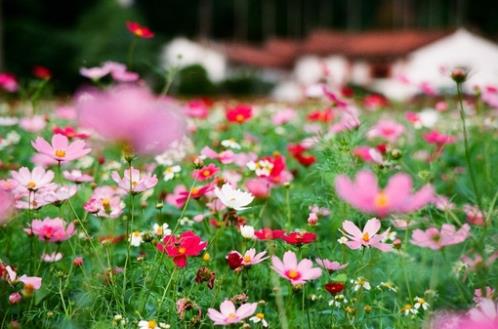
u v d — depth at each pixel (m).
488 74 15.27
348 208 1.90
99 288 1.71
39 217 2.03
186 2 36.81
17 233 2.02
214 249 1.96
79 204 2.16
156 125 1.00
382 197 1.25
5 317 1.67
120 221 2.07
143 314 1.71
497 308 1.50
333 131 2.27
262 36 40.22
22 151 2.83
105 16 21.05
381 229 2.02
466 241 1.86
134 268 1.85
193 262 1.81
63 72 20.20
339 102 2.32
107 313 1.69
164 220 2.25
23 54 20.30
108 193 2.03
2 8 24.94
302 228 1.99
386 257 1.94
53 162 2.17
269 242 1.79
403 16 35.66
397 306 1.80
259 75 24.91
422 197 1.25
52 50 20.27
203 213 2.06
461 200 2.36
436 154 2.19
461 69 1.70
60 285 1.71
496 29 33.09
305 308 1.87
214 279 1.75
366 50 20.95
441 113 3.88
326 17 39.81
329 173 1.91
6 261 1.87
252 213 2.04
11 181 1.80
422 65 19.72
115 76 2.62
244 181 2.22
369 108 4.54
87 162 2.36
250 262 1.71
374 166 1.99
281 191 2.34
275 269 1.65
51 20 27.53
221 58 27.20
